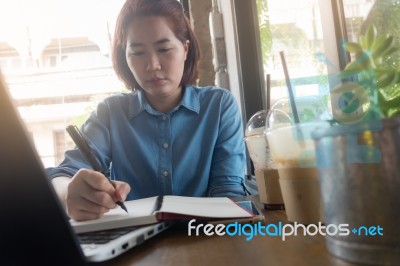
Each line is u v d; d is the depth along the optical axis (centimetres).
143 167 120
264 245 43
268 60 142
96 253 38
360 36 40
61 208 33
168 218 53
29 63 258
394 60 50
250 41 149
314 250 39
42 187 32
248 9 149
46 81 252
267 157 70
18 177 31
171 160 120
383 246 31
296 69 110
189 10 185
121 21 117
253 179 142
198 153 122
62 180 83
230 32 161
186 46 125
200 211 57
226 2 163
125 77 134
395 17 81
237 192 111
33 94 249
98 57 257
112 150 122
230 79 171
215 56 176
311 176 51
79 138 72
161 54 113
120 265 40
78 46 260
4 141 30
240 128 130
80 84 253
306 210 51
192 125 124
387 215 31
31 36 258
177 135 122
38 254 33
